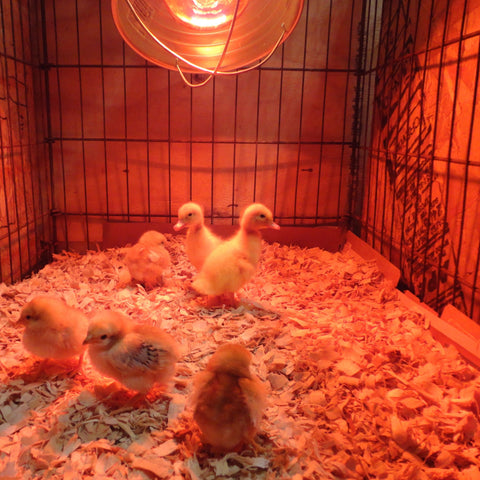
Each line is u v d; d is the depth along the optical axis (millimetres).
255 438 403
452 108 615
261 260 843
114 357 409
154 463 375
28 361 513
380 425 424
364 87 911
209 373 386
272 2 516
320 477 369
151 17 517
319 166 939
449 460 390
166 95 888
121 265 810
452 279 624
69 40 856
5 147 738
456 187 611
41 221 892
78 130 897
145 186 931
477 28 559
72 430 408
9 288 690
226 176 934
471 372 507
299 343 553
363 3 864
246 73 885
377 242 876
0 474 363
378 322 624
